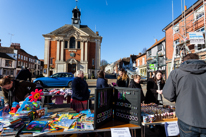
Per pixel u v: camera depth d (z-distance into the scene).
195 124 1.47
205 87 1.59
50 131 2.00
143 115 2.45
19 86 3.22
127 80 4.13
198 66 1.66
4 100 3.12
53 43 26.23
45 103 5.75
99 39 28.09
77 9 30.09
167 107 3.09
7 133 1.90
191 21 12.13
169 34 16.22
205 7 10.67
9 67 34.47
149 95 3.83
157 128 3.05
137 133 2.48
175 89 1.80
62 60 25.55
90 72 26.81
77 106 3.46
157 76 3.71
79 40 26.52
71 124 2.15
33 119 2.45
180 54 13.02
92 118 2.36
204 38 10.17
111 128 2.05
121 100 2.38
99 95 2.09
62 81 12.16
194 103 1.55
